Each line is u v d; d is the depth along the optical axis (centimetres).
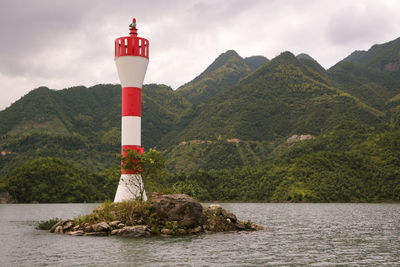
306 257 3112
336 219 7450
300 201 17200
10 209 12612
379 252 3372
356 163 19462
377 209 11481
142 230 4200
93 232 4362
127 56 4853
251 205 15250
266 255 3181
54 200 18988
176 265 2775
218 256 3111
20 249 3544
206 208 5003
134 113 4922
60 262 2892
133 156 4794
